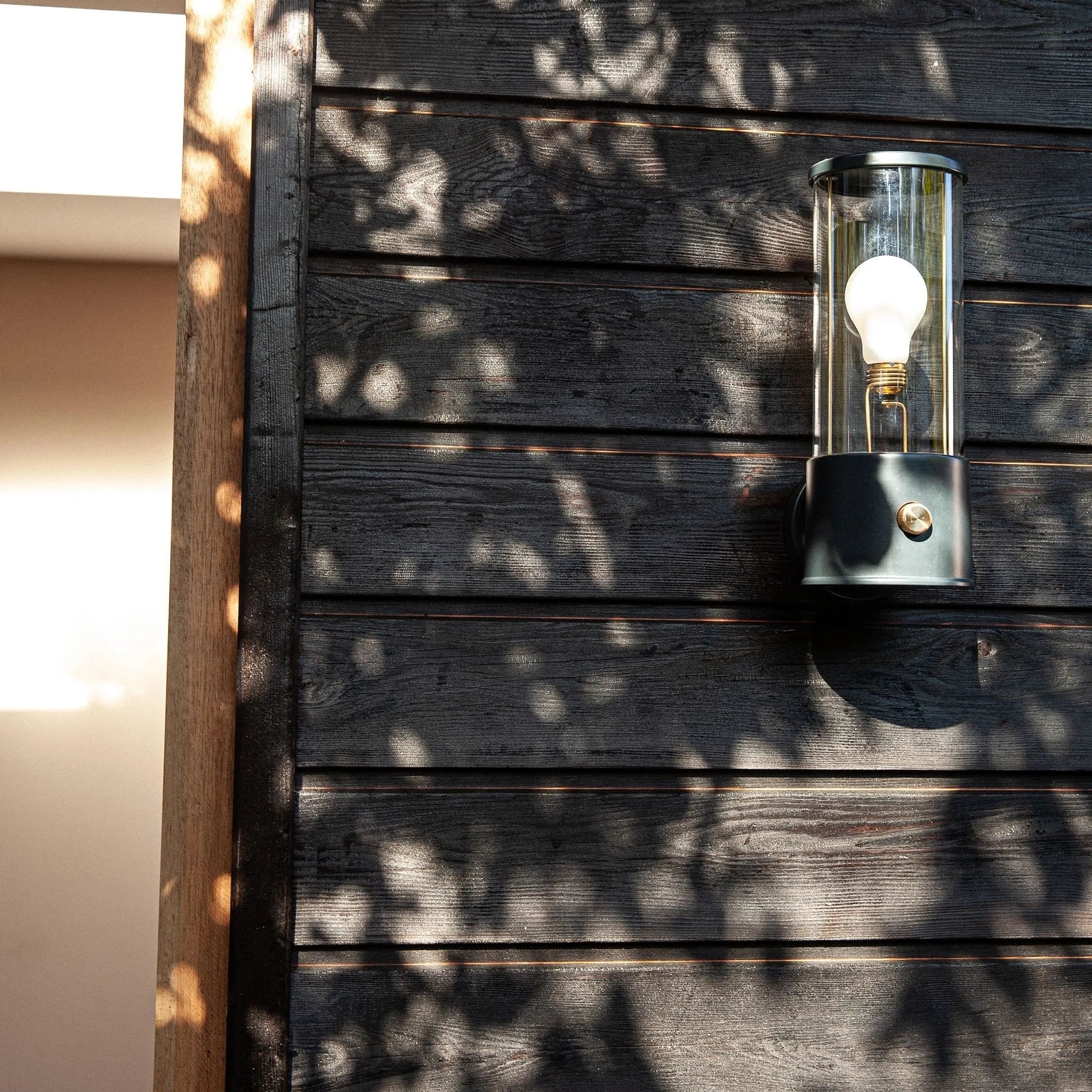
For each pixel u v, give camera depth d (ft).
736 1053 4.15
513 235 4.29
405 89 4.26
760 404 4.34
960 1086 4.21
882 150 4.47
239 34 4.30
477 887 4.10
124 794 13.50
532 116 4.33
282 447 4.11
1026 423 4.48
